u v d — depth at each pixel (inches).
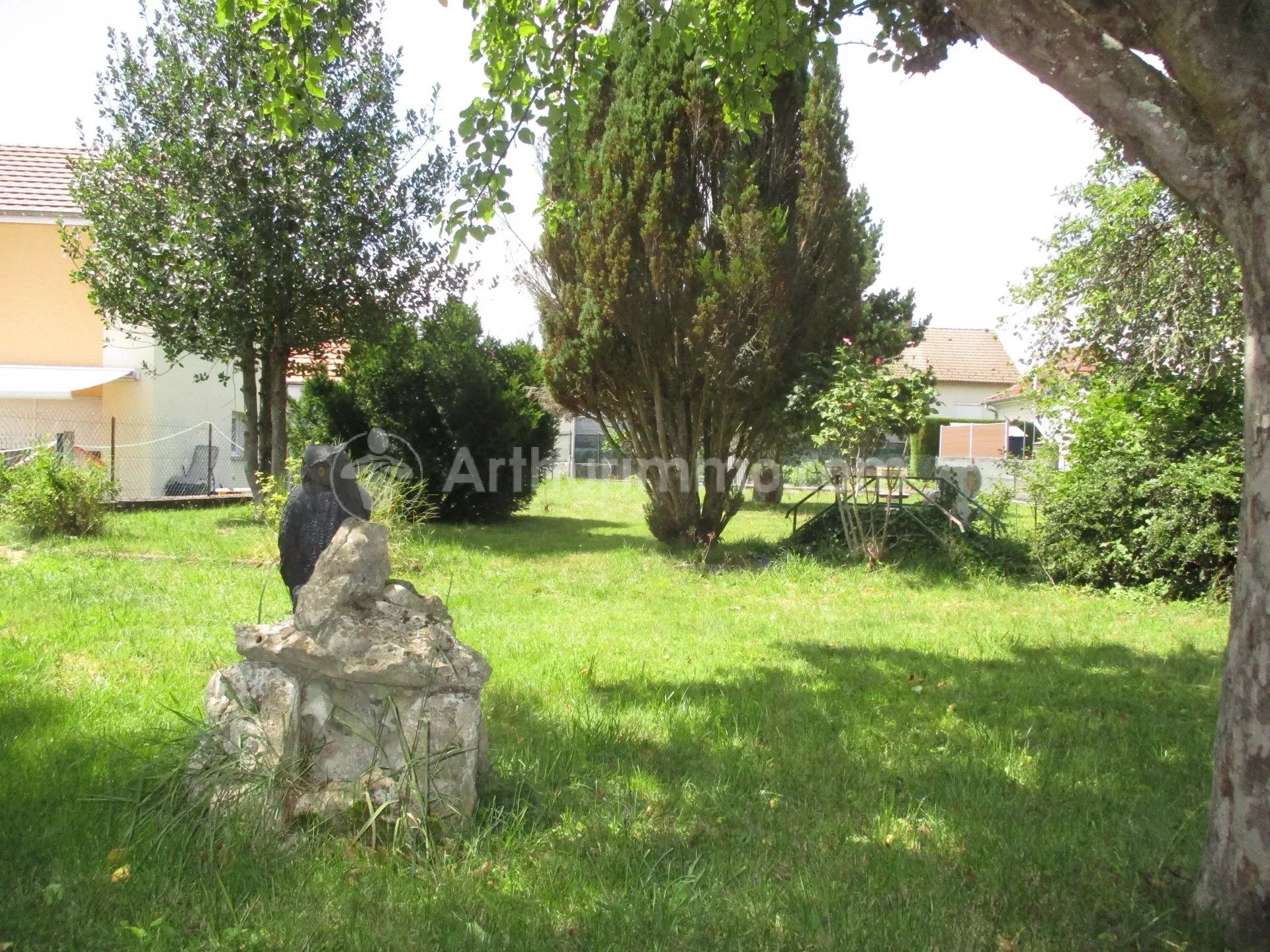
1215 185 128.2
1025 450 643.5
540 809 170.7
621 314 474.9
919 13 265.9
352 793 156.7
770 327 470.9
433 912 134.3
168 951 123.9
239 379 895.7
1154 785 196.1
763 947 128.4
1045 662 309.0
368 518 178.5
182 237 550.0
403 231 613.6
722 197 486.9
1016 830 169.6
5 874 140.7
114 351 797.2
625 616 370.6
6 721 207.3
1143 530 443.8
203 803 153.6
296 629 159.3
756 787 189.2
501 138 262.1
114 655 269.6
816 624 365.7
